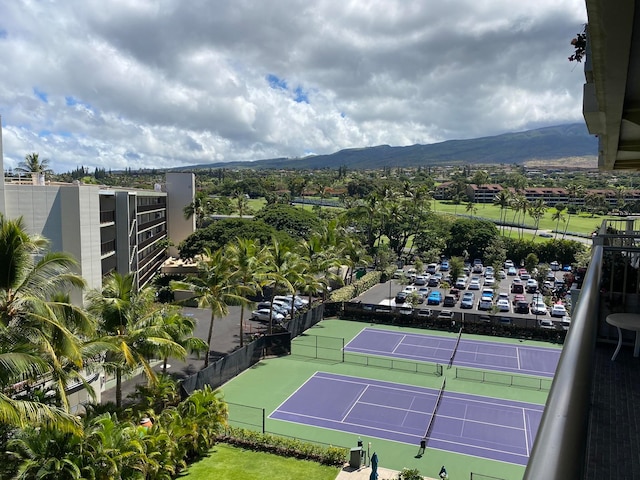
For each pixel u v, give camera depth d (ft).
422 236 298.35
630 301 40.24
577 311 13.10
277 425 93.81
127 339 73.97
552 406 8.38
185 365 116.47
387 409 101.40
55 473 50.08
